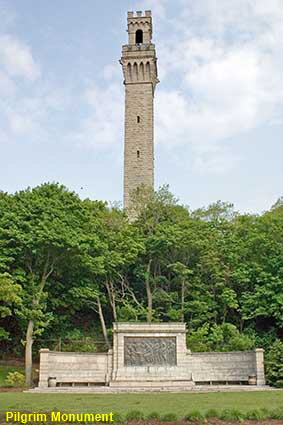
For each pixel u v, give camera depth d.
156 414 18.56
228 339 47.56
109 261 49.03
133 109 79.38
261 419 18.56
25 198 46.34
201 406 22.38
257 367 40.19
